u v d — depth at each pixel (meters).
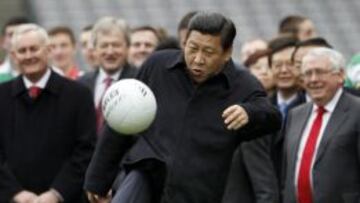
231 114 15.07
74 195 20.59
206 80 15.53
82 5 50.16
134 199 14.96
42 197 20.36
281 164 19.80
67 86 21.02
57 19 48.88
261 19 51.78
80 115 20.92
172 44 21.97
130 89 14.88
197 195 15.46
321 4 53.22
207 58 15.18
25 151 20.75
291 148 19.06
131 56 25.94
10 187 20.58
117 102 14.82
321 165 18.53
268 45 23.03
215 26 15.09
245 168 19.50
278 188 19.73
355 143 18.50
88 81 23.02
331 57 18.92
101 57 22.77
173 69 15.68
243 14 51.84
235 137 15.59
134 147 15.41
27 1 48.81
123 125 14.86
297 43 21.66
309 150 18.80
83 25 49.09
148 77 15.80
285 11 52.53
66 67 28.52
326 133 18.64
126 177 15.27
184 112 15.52
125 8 50.78
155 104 15.01
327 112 18.91
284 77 21.64
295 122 19.28
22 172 20.70
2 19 47.78
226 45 15.27
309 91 19.02
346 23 52.72
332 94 18.89
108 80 22.81
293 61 21.59
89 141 20.86
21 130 20.81
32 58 20.75
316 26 52.25
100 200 15.98
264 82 22.48
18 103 20.92
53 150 20.75
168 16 50.84
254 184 19.33
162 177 15.24
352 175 18.41
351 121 18.56
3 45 29.19
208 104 15.55
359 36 52.25
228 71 15.63
